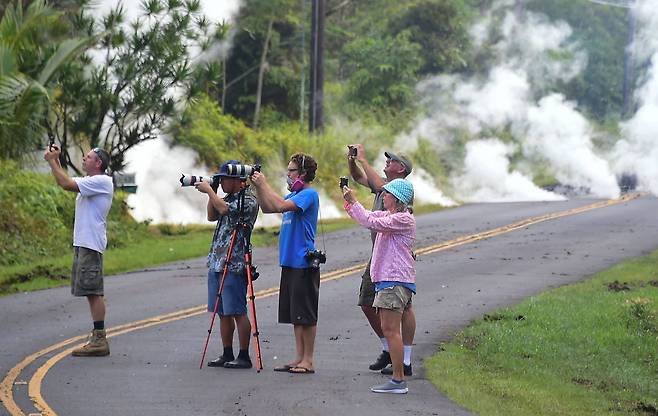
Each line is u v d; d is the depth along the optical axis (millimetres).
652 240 60125
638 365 30922
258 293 41156
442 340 32188
